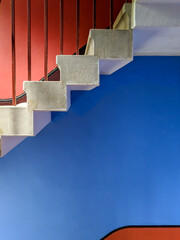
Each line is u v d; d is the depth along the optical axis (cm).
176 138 263
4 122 157
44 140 261
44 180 265
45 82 154
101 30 152
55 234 269
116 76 257
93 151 263
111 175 266
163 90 259
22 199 266
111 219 269
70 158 263
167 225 270
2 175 263
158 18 143
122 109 260
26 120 157
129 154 264
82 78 154
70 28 257
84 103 258
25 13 259
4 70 267
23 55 264
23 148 261
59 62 153
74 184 266
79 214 269
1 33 263
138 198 268
